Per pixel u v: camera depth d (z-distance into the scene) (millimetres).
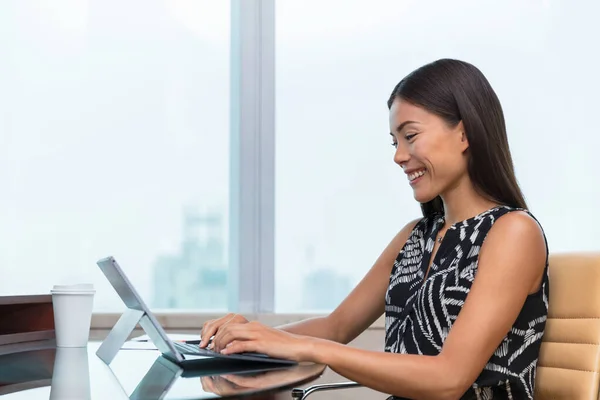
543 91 2629
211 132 2611
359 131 2641
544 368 1474
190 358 1269
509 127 2627
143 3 2590
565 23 2629
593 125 2627
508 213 1439
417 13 2639
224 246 2611
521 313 1425
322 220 2629
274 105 2602
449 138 1482
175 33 2605
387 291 1660
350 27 2641
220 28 2621
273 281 2586
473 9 2635
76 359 1342
